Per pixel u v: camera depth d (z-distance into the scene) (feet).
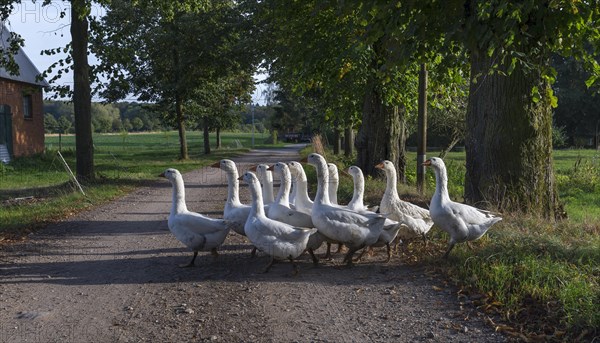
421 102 51.03
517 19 26.40
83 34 66.08
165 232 38.81
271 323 20.20
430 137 159.02
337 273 26.27
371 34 31.14
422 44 30.22
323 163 26.96
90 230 39.78
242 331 19.52
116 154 156.76
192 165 111.24
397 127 59.98
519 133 33.88
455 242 26.32
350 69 52.75
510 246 25.62
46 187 67.21
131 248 33.47
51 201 53.57
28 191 63.82
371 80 53.67
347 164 86.48
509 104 33.88
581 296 19.36
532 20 31.14
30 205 51.39
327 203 27.12
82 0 58.29
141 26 112.37
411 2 28.60
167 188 69.26
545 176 34.63
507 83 33.83
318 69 55.57
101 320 20.85
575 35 30.78
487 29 27.35
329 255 29.14
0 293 24.35
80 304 22.77
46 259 30.78
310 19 53.16
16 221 42.37
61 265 29.35
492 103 34.45
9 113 109.81
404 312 20.77
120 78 69.15
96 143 235.40
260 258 29.81
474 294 21.71
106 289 24.80
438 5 28.91
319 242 27.53
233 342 18.58
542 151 34.45
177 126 133.69
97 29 67.10
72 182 62.64
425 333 18.79
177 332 19.52
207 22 108.06
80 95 67.26
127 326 20.20
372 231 26.40
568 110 191.11
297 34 55.11
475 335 18.37
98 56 67.41
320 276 25.89
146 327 20.04
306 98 97.55
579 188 64.54
